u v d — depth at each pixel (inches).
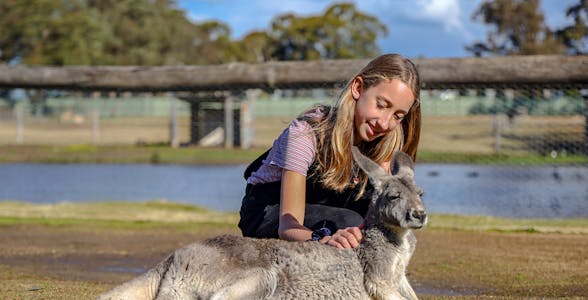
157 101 1438.2
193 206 588.7
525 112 847.7
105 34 2043.6
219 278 195.0
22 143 1114.1
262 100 1263.5
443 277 329.7
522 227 472.1
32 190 703.7
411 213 193.3
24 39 1828.2
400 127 224.1
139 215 537.6
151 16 2204.7
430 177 730.8
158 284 200.1
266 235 227.5
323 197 228.1
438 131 977.5
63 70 580.4
